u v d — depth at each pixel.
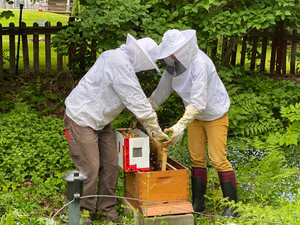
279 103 5.37
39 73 7.56
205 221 3.34
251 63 7.73
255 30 7.50
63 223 3.25
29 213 3.28
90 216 3.35
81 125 3.15
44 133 4.64
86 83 3.16
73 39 5.51
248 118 5.18
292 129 4.74
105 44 5.09
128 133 3.46
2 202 3.28
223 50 6.13
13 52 7.43
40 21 13.37
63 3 23.97
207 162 4.57
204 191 3.56
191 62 3.18
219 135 3.35
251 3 5.27
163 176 3.14
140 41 3.05
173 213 3.14
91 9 5.16
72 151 3.23
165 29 4.95
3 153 4.30
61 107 6.05
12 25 7.28
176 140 3.17
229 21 4.91
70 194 2.20
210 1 4.67
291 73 7.96
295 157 4.69
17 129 4.64
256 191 3.62
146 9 5.15
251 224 2.87
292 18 6.00
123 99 3.03
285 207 3.01
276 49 8.37
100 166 3.40
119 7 4.96
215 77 3.31
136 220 3.13
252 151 4.72
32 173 3.98
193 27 5.23
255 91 5.80
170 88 3.62
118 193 3.76
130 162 3.16
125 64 2.99
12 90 6.60
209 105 3.29
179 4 5.18
